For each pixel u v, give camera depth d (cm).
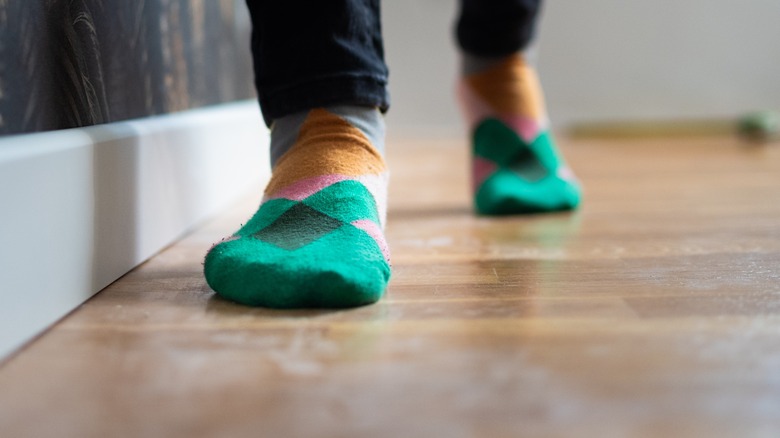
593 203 93
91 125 62
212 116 88
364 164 64
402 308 56
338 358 50
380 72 66
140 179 67
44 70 56
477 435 43
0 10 52
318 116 65
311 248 58
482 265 66
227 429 44
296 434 44
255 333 53
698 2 192
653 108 198
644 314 55
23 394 47
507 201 85
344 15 64
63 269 56
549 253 70
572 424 44
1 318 51
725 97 197
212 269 59
